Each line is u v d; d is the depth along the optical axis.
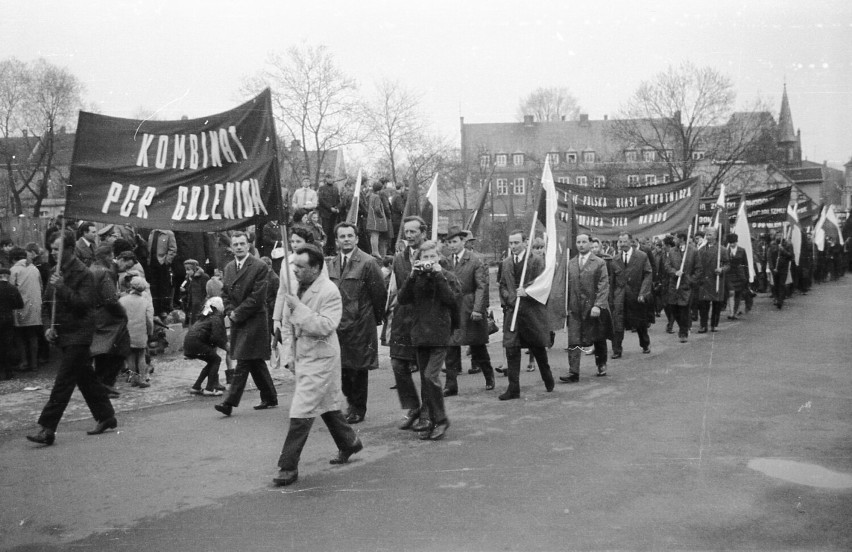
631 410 7.67
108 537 4.45
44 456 6.28
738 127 32.25
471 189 55.12
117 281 9.80
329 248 16.80
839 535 4.27
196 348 8.87
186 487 5.38
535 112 66.81
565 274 9.62
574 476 5.42
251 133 6.43
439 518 4.62
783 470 5.50
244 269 7.79
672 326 15.49
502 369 10.86
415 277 6.64
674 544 4.16
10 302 10.09
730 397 8.21
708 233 15.18
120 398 8.87
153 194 6.40
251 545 4.28
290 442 5.43
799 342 12.89
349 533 4.42
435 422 6.69
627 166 37.75
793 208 24.61
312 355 5.55
